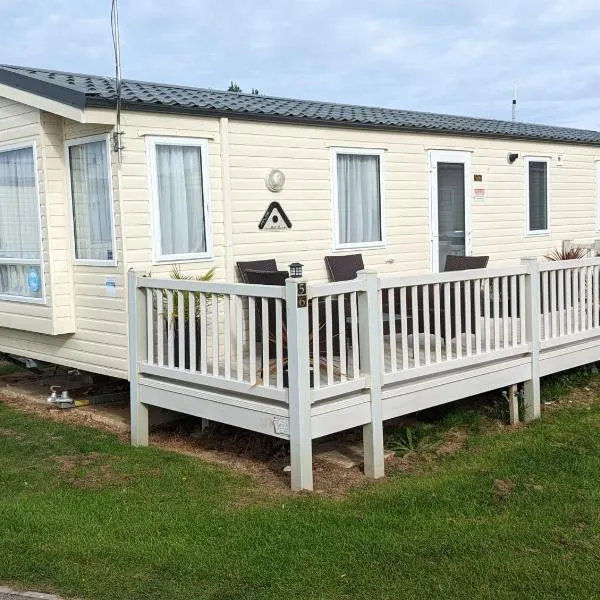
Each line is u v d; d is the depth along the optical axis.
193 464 5.88
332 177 8.18
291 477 5.28
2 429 7.04
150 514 4.78
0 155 7.73
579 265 7.43
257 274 6.43
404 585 3.80
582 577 3.88
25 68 7.76
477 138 9.82
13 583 3.88
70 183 7.12
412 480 5.50
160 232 6.80
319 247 8.12
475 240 9.94
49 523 4.60
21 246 7.60
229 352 5.67
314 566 4.01
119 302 6.75
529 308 6.91
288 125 7.73
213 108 7.02
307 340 5.13
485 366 6.56
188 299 6.20
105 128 6.57
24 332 8.10
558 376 8.13
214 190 7.16
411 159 9.05
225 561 4.07
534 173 10.86
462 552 4.16
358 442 6.45
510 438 6.42
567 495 5.01
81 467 5.85
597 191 12.04
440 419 6.93
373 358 5.57
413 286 5.90
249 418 5.52
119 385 8.34
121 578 3.89
